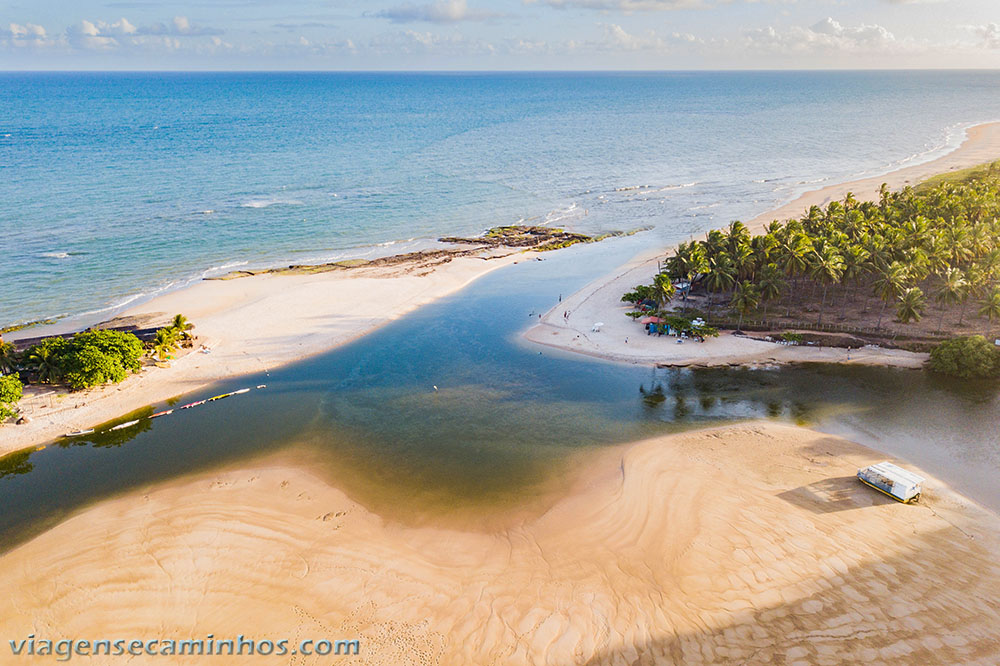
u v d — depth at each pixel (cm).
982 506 4731
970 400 6400
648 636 3659
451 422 6278
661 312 8625
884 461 5309
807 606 3809
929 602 3794
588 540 4497
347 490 5175
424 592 4034
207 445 5884
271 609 3900
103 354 6869
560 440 5909
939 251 8362
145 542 4491
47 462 5594
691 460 5431
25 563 4291
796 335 7800
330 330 8562
